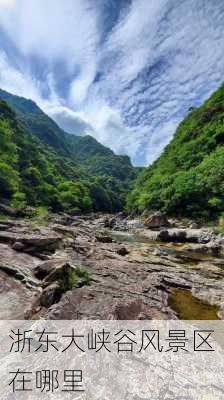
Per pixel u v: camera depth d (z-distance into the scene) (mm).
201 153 56594
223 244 18906
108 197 117312
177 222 37125
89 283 8453
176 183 44281
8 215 31375
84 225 38812
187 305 7949
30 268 9656
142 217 52719
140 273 10789
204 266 13820
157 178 65812
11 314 6047
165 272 11477
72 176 127688
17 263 10148
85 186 106500
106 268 11000
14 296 7262
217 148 51844
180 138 83375
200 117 78000
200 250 18625
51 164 107625
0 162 43281
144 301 7262
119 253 15711
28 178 66188
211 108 74250
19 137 84562
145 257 15219
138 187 93500
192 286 9633
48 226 24562
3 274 8914
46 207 56156
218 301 8133
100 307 5723
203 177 38469
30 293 7559
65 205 74250
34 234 16125
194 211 37594
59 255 12625
